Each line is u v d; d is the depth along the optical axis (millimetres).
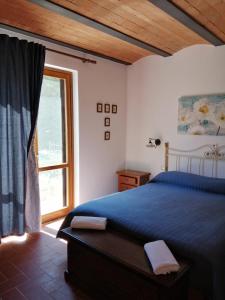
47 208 3646
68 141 3734
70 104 3705
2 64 2707
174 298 1618
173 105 3908
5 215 2879
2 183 2818
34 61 2986
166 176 3598
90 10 2490
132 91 4402
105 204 2646
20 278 2271
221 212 2436
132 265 1692
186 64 3725
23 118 2941
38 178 3166
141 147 4359
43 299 2018
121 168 4520
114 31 2947
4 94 2744
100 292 1977
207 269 1652
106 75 4066
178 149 3902
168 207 2568
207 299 1668
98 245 1951
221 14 2559
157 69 4043
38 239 3002
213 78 3500
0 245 2838
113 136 4297
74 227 2244
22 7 2445
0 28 2789
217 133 3504
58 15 2641
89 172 3939
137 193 3080
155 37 3242
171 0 2230
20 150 2916
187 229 2027
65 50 3445
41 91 3383
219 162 3518
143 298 1674
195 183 3283
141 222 2170
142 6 2490
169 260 1638
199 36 3293
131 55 4000
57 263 2510
